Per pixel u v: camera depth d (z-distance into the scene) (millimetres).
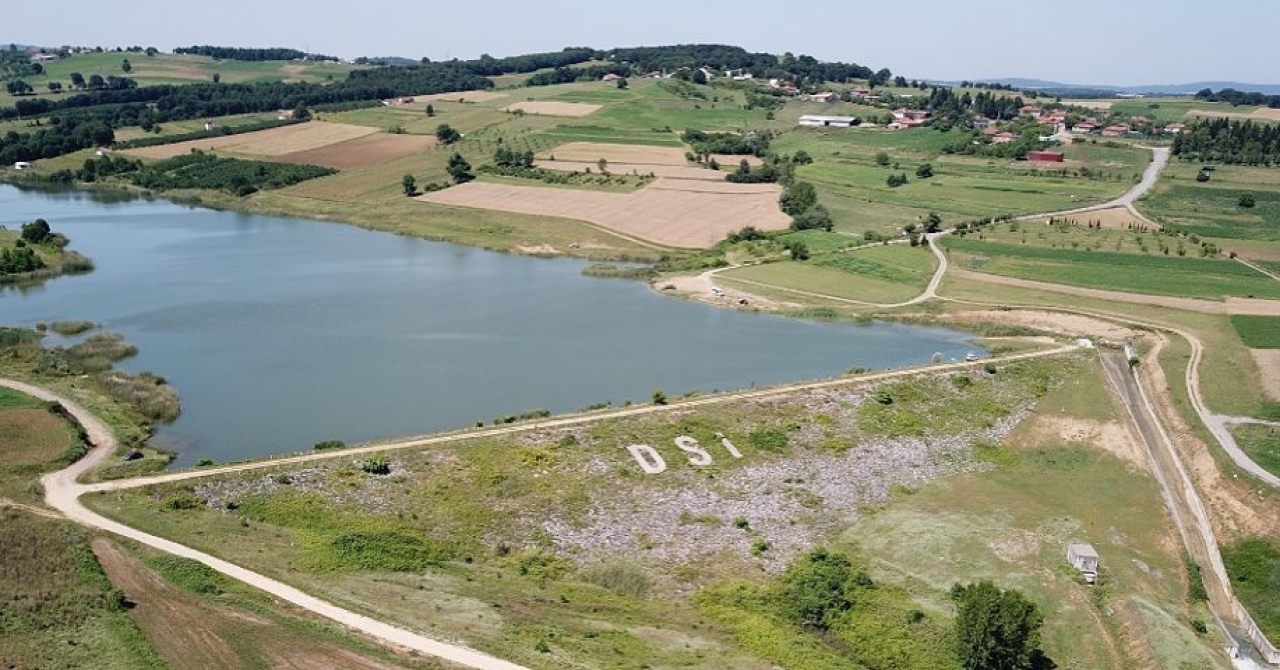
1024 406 117625
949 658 66062
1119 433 108188
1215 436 106312
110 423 103625
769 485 94438
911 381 120812
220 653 56844
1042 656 68562
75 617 59375
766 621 70375
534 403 115812
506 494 88188
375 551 75375
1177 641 70312
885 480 97875
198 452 98562
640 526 85688
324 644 58406
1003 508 92562
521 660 58219
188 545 71938
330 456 90875
